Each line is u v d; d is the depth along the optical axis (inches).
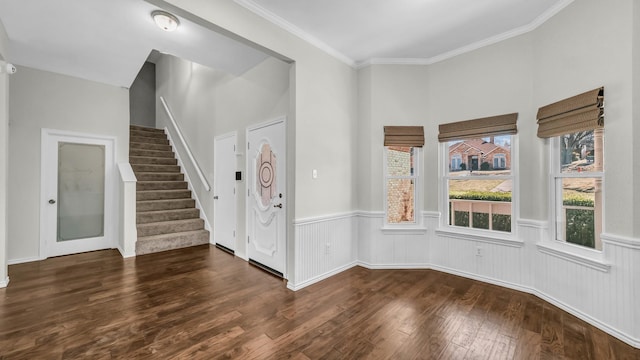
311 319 90.0
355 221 147.5
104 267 138.8
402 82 141.7
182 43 122.0
